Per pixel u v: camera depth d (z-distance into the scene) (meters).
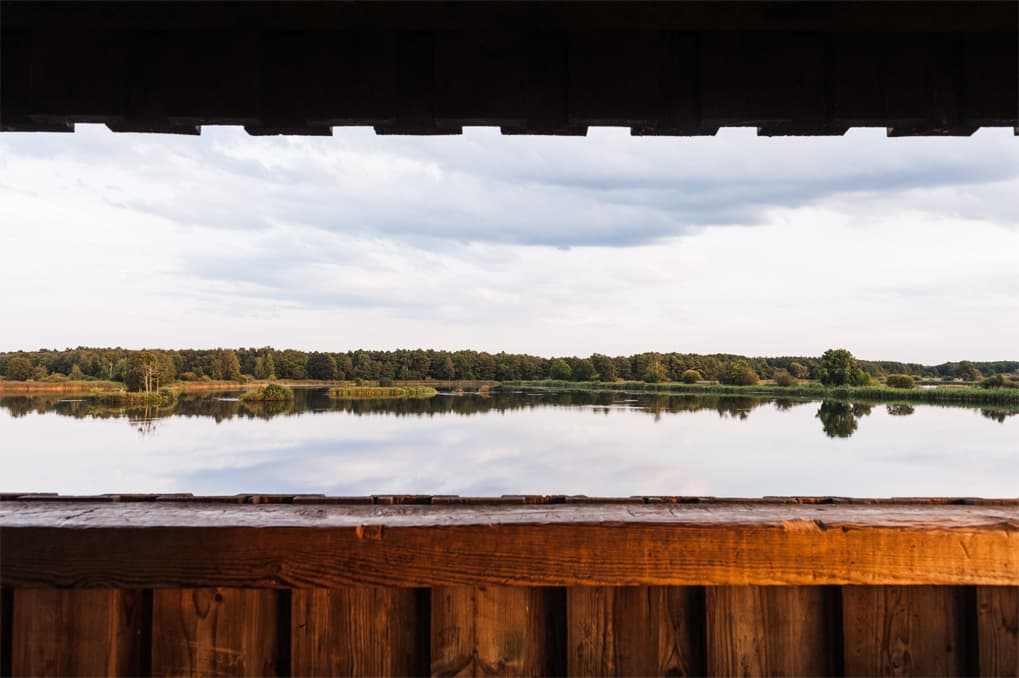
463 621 1.29
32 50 1.48
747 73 1.50
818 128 1.54
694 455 34.59
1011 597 1.28
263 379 77.19
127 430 36.84
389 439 40.12
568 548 1.25
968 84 1.50
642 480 29.59
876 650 1.29
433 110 1.50
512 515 1.32
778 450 34.56
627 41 1.49
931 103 1.50
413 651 1.30
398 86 1.50
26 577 1.22
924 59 1.51
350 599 1.29
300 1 1.34
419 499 1.45
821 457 31.92
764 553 1.25
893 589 1.30
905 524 1.27
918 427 37.78
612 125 1.53
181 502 1.44
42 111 1.48
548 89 1.51
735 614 1.30
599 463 33.69
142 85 1.49
